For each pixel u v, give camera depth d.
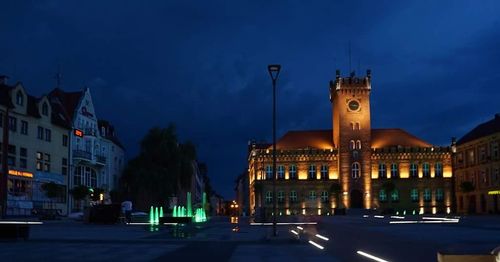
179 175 77.56
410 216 83.81
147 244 23.62
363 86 109.94
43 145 70.50
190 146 79.62
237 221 63.19
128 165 77.56
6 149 59.38
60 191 67.81
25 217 60.66
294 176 110.88
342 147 108.94
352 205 107.88
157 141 77.75
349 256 18.25
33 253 18.64
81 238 27.27
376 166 109.25
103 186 88.81
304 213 109.06
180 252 19.59
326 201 109.69
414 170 108.88
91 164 83.50
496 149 85.88
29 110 67.50
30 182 66.50
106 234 31.62
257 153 111.81
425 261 16.39
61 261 16.05
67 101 82.38
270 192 110.44
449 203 107.19
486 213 88.75
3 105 61.59
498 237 28.02
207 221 65.25
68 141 77.50
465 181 96.25
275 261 16.55
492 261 7.04
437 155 108.62
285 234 31.92
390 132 115.50
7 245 22.41
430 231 35.00
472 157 96.00
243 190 168.00
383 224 49.06
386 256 18.05
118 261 16.23
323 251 20.27
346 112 109.81
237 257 17.83
